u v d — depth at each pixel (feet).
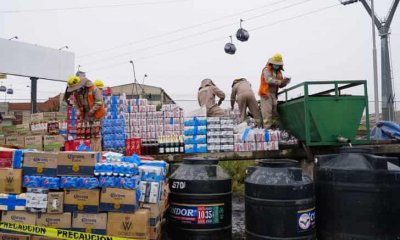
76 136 22.27
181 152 21.03
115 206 12.11
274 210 11.99
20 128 28.07
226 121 20.86
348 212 12.14
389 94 51.11
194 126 20.85
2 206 12.48
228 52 41.81
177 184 13.47
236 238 16.21
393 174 12.01
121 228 12.03
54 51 54.13
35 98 52.70
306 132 19.40
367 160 12.32
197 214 13.06
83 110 22.27
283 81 23.94
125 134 22.36
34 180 12.44
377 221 11.78
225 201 13.53
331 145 19.77
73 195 12.31
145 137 22.70
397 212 12.03
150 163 14.48
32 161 12.60
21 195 12.47
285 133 21.17
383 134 23.11
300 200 12.01
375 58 52.34
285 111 23.72
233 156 20.63
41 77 52.42
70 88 21.47
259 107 26.43
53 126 26.81
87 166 12.36
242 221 19.38
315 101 19.56
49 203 12.28
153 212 12.66
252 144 20.72
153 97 108.27
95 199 12.21
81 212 12.25
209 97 26.68
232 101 27.22
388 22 51.52
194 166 13.70
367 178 11.87
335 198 12.45
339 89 21.36
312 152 20.10
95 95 21.54
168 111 22.94
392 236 11.89
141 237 11.96
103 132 22.13
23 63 50.39
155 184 12.76
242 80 26.99
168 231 14.06
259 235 12.24
